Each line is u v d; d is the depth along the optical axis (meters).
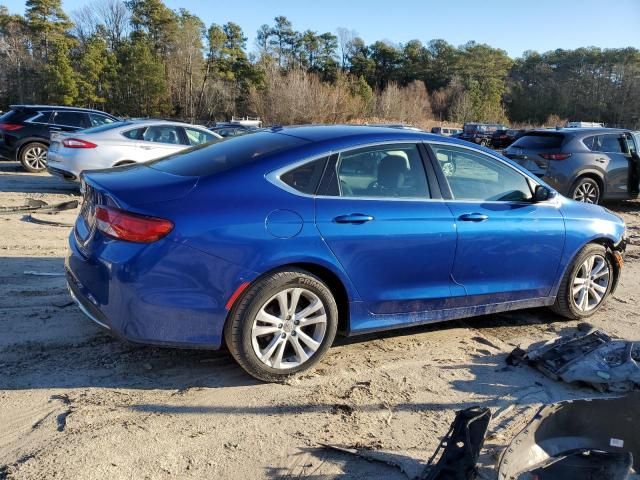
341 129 4.12
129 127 10.07
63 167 9.59
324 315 3.66
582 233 4.81
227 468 2.78
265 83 62.75
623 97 106.88
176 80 79.00
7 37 77.19
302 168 3.64
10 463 2.69
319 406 3.40
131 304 3.22
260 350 3.52
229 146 4.00
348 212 3.66
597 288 5.11
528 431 2.87
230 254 3.30
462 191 4.25
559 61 119.81
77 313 4.52
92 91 69.00
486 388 3.76
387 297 3.88
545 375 3.97
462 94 92.00
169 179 3.50
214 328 3.36
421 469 2.86
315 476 2.77
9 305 4.58
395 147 4.01
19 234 6.96
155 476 2.68
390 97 64.00
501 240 4.31
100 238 3.35
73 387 3.44
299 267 3.56
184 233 3.21
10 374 3.53
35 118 12.80
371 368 3.94
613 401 3.05
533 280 4.62
